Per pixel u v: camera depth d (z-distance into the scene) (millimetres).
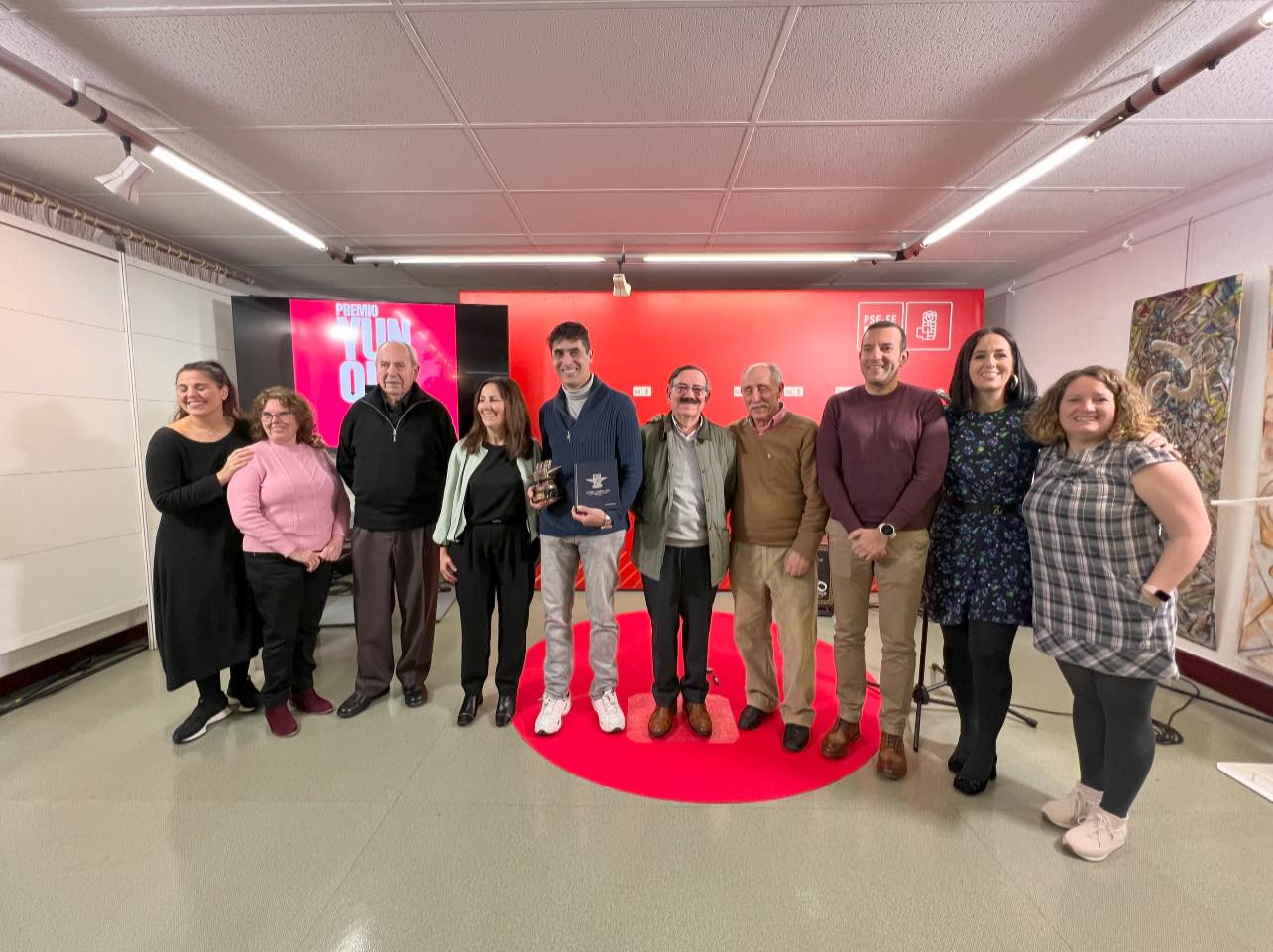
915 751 2131
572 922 1405
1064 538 1572
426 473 2412
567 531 2145
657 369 4207
